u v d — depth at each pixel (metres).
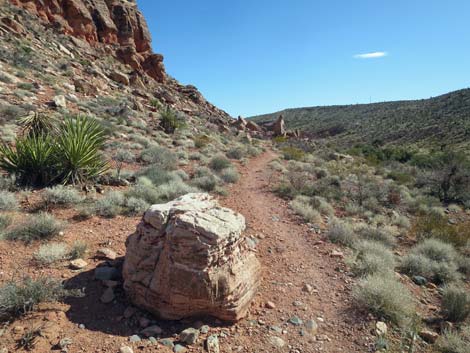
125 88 34.88
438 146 49.94
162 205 4.25
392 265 6.05
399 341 3.77
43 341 3.04
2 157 7.79
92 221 6.22
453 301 4.58
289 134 57.59
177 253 3.59
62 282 4.04
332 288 4.89
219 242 3.67
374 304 4.23
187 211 4.10
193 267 3.56
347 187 13.35
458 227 9.19
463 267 6.67
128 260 4.04
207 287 3.55
